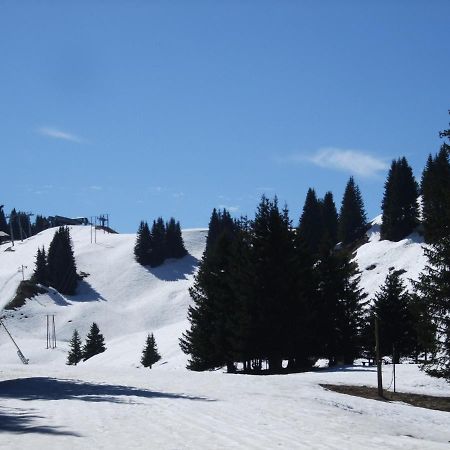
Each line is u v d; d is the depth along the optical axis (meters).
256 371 48.56
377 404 22.05
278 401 19.77
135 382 27.50
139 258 191.50
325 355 50.78
